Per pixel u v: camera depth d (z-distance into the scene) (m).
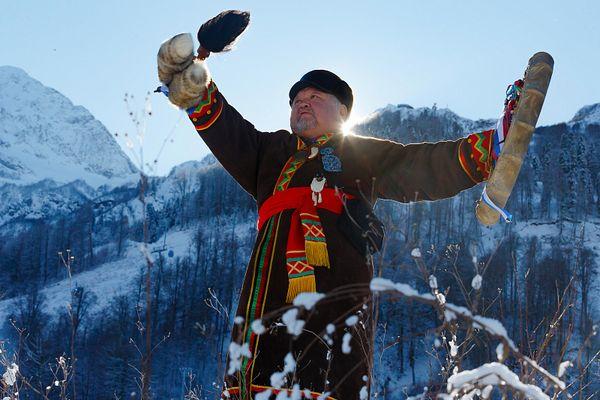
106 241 123.81
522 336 2.56
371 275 3.12
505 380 1.74
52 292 102.00
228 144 3.44
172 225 125.75
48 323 54.44
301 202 3.19
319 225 3.10
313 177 3.27
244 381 2.79
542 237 105.75
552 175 128.50
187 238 113.12
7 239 146.00
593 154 138.62
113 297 90.94
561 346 2.40
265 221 3.27
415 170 3.33
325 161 3.30
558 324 2.45
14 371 3.28
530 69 2.95
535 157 137.62
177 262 80.81
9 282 107.56
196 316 50.78
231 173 3.56
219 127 3.40
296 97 3.50
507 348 1.69
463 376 1.77
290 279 2.98
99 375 28.19
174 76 3.28
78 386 28.38
